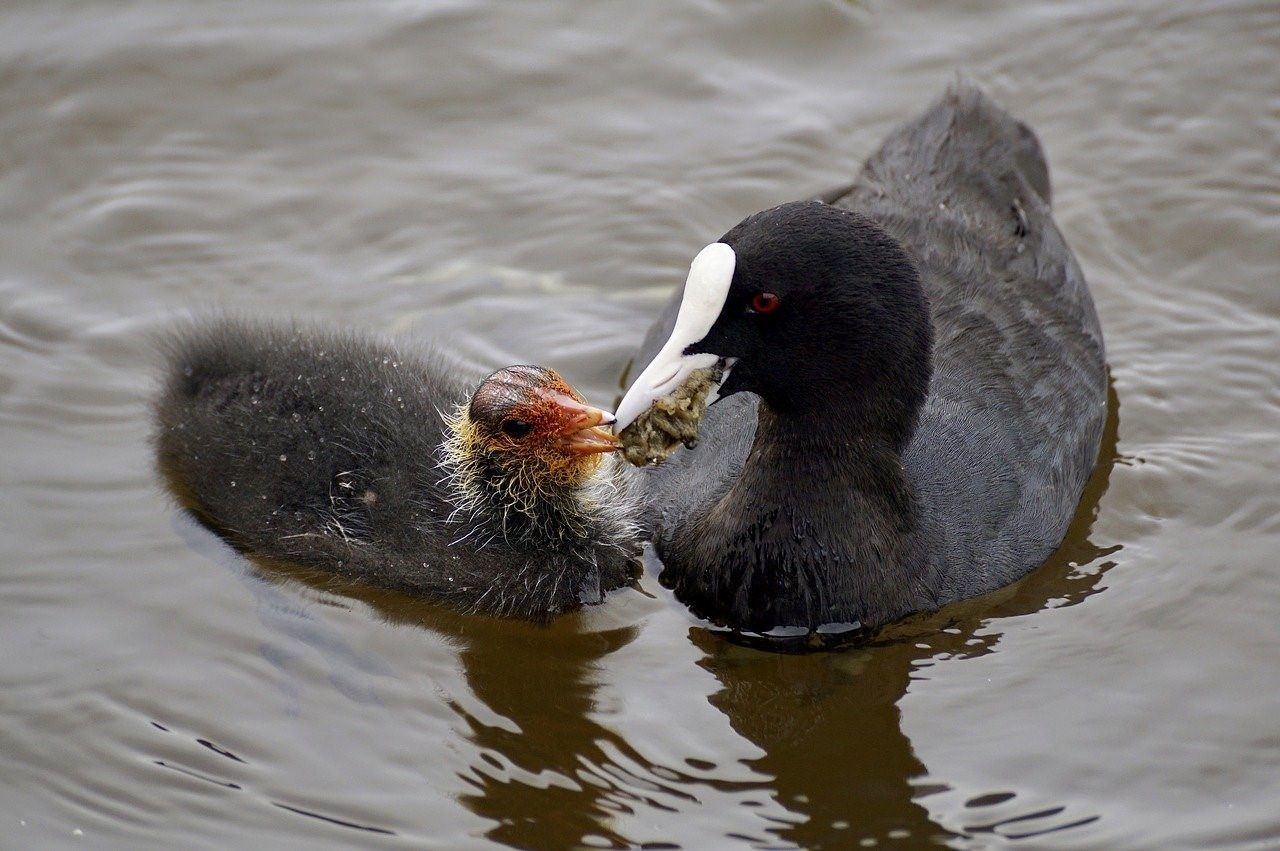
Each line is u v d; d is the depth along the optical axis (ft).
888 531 34.58
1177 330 43.70
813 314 32.40
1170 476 39.01
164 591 35.55
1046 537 36.55
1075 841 29.48
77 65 50.75
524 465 36.14
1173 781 30.76
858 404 33.53
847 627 35.06
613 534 37.60
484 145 49.70
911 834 29.71
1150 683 33.17
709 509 36.14
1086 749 31.60
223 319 40.19
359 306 44.27
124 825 29.94
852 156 49.44
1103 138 49.85
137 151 48.57
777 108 51.16
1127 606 35.37
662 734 32.40
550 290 45.37
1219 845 29.35
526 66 52.13
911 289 32.96
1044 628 34.99
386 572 35.96
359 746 31.83
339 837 29.68
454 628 35.53
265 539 36.83
